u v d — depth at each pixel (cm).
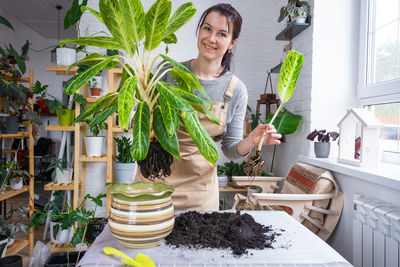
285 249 89
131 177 280
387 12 200
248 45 337
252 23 336
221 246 90
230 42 138
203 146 82
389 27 198
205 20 129
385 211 135
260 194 173
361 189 171
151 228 85
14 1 543
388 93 191
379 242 141
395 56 191
